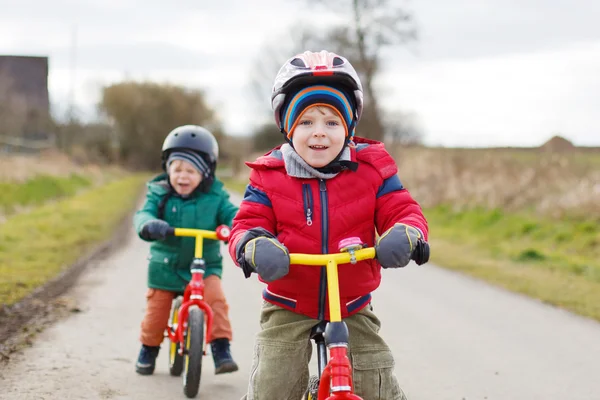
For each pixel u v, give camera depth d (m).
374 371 2.95
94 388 4.67
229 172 62.69
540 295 8.32
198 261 4.60
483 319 7.07
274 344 2.97
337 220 2.95
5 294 7.46
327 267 2.65
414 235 2.70
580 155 17.33
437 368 5.41
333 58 3.01
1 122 37.62
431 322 6.92
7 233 12.09
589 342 6.20
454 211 16.84
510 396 4.80
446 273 9.99
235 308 7.40
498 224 14.38
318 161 2.93
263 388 2.92
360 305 3.01
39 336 5.91
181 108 64.50
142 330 4.98
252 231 2.78
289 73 2.95
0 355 5.30
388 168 3.04
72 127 49.34
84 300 7.52
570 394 4.84
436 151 20.03
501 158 18.00
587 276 9.59
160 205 4.88
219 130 67.44
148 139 63.72
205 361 5.51
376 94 30.72
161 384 4.81
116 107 62.56
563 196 14.16
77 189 25.78
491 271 10.06
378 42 29.69
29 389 4.59
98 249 11.90
